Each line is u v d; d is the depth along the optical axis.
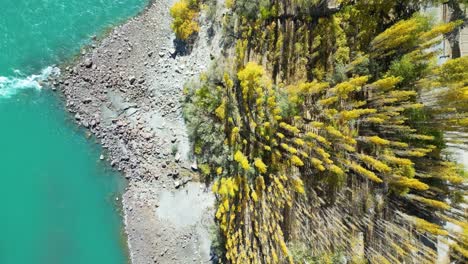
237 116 30.09
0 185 30.41
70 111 30.84
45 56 30.47
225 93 30.14
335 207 30.50
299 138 28.95
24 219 30.88
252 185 29.98
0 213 30.48
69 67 30.66
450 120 25.73
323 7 28.89
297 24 29.66
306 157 29.94
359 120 27.97
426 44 25.52
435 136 26.92
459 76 24.67
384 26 27.97
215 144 30.25
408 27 24.28
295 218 30.80
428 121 26.50
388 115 26.61
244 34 30.09
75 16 30.81
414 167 27.95
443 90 25.16
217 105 30.09
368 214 30.25
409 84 26.48
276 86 29.36
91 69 30.84
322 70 29.44
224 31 30.56
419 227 27.95
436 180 28.11
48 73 30.52
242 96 29.95
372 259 29.53
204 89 30.05
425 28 25.41
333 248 29.92
